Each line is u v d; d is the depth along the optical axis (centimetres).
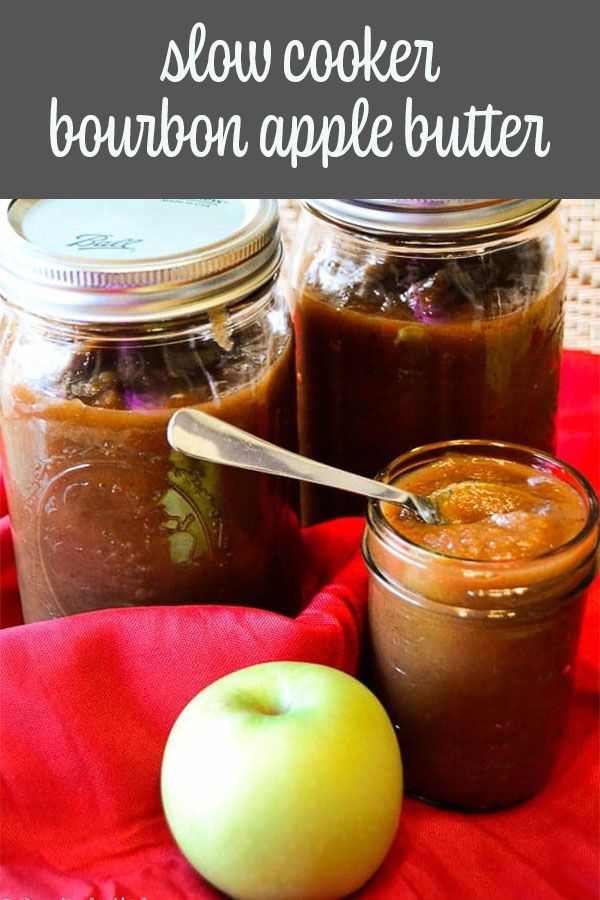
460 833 81
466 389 96
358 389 99
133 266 79
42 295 82
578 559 77
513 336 95
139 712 84
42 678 83
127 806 82
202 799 72
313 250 100
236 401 85
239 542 89
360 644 90
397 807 76
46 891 77
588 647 95
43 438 85
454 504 82
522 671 78
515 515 80
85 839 81
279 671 79
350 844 73
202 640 84
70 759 82
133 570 88
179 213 91
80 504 86
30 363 86
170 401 83
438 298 93
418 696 81
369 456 102
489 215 91
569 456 115
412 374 96
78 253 82
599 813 83
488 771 81
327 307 98
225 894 76
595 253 133
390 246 93
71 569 89
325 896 74
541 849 80
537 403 101
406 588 78
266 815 71
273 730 73
